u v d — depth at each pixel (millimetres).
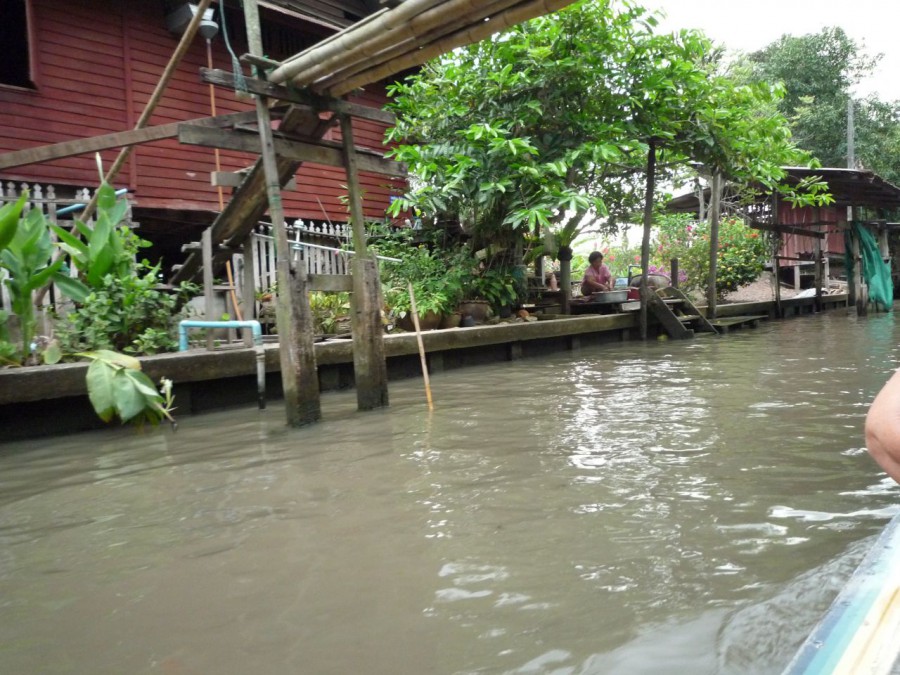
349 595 2088
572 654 1690
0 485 3582
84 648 1850
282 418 5219
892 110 29078
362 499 3037
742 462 3408
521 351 9188
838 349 8594
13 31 10531
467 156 9555
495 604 1982
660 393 5684
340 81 4816
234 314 7641
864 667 938
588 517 2684
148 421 5176
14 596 2207
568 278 11398
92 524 2887
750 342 10094
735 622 1796
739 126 10914
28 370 4660
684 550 2311
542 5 3793
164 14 10586
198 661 1752
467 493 3059
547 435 4195
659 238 17672
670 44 10219
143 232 11547
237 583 2219
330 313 8164
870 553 1261
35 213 5258
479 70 9969
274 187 4840
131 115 10219
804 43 27078
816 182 13227
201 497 3191
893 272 21609
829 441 3777
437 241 10820
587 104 10297
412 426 4652
